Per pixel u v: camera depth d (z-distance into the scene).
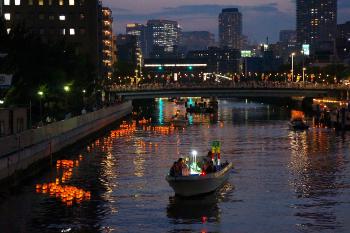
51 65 139.88
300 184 82.81
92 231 61.25
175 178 72.81
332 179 86.62
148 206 70.69
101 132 157.12
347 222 63.97
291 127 168.12
